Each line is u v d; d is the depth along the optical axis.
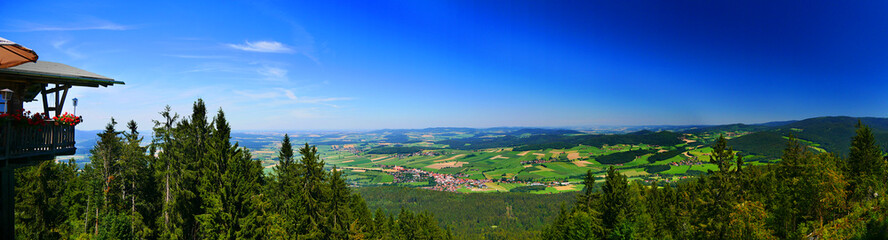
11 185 12.35
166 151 31.12
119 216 29.69
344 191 33.31
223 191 24.91
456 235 136.25
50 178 36.44
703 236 36.78
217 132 26.25
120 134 34.06
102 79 13.88
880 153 42.00
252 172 29.81
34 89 15.50
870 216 25.09
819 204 29.83
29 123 11.50
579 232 38.97
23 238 30.98
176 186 28.06
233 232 25.06
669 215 48.66
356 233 33.66
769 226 32.06
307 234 30.30
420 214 67.44
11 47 10.33
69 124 13.61
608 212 40.91
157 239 31.34
